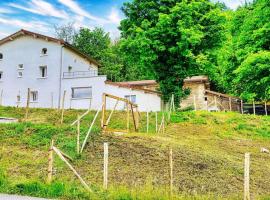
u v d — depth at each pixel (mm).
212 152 19953
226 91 53938
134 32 34219
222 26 33969
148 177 14836
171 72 35188
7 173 15359
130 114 31641
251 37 35594
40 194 12438
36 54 45156
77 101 41844
